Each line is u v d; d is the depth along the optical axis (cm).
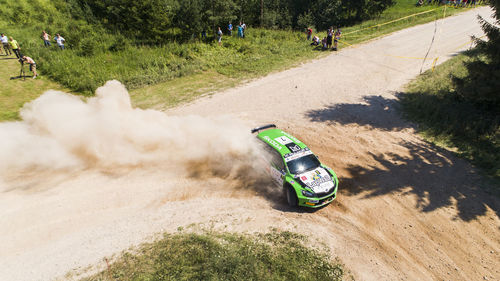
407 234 737
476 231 731
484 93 1184
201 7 2666
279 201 875
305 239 718
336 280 603
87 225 805
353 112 1467
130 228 787
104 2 3041
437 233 735
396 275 628
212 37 2823
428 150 1096
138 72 2144
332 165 1051
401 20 3431
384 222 779
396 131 1259
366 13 3781
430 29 3020
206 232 749
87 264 671
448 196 855
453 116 1241
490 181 894
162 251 685
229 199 895
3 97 1680
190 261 646
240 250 669
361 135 1248
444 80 1619
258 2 3547
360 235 738
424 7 3969
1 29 2581
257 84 1942
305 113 1495
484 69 1192
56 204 892
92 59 2233
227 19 2739
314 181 825
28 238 762
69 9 3048
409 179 944
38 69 2089
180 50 2438
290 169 855
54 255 705
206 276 597
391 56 2303
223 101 1709
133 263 659
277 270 616
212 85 1978
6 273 658
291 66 2242
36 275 650
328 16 3684
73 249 721
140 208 870
